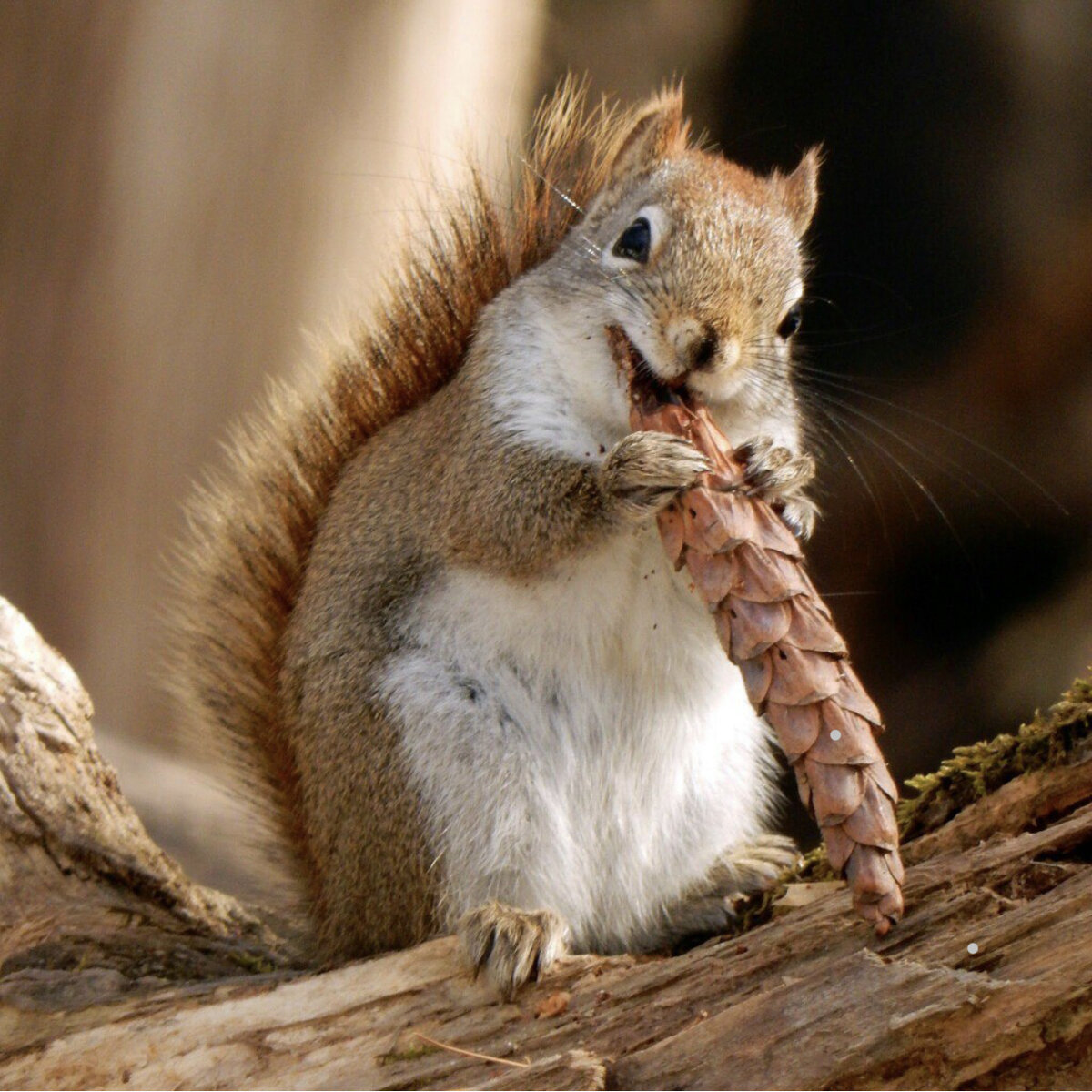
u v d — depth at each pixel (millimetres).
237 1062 3297
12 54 3479
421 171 3480
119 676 3500
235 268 3494
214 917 3369
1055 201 3748
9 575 3494
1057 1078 3271
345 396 3391
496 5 3533
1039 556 3646
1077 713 3309
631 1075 3277
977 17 3785
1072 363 3629
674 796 3352
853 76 3912
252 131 3490
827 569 3680
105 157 3486
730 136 3998
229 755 3385
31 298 3486
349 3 3492
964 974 3275
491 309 3371
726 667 3350
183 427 3496
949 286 3822
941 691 3689
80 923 3350
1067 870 3289
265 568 3385
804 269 3379
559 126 3408
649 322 3340
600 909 3354
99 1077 3297
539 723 3344
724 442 3332
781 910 3326
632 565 3346
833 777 3289
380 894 3340
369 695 3344
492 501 3348
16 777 3355
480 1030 3295
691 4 3871
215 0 3484
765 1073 3273
